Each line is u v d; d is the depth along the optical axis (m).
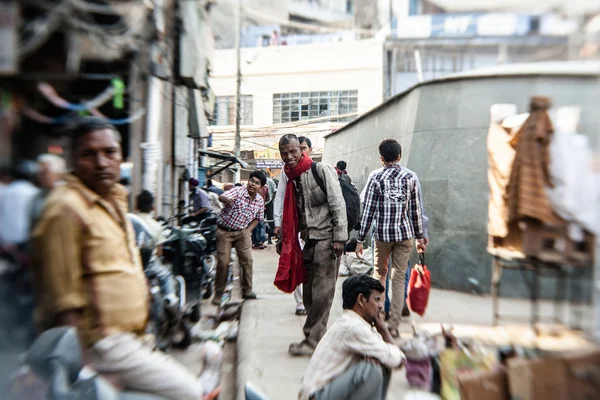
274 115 15.71
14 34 2.08
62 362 2.15
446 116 7.60
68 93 2.67
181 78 3.36
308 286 5.05
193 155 12.31
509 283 6.43
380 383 3.31
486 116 7.19
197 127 7.89
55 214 2.29
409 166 8.12
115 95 3.15
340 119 15.04
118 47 2.60
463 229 7.30
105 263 2.44
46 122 2.51
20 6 2.10
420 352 3.81
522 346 3.36
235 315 6.65
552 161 3.34
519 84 5.62
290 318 6.45
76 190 2.42
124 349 2.47
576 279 3.30
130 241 2.67
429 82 7.69
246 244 7.43
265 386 4.20
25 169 2.39
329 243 4.86
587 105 2.91
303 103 15.34
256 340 5.46
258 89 15.44
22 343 2.24
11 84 2.30
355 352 3.33
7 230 2.31
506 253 4.43
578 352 2.81
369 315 3.46
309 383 3.36
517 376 2.82
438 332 5.15
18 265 2.31
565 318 3.32
